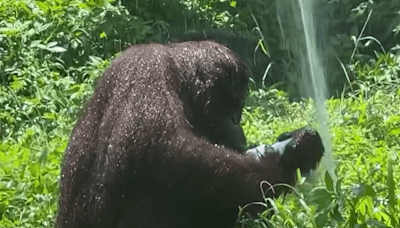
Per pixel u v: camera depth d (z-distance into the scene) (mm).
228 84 4609
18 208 5574
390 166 4578
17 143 7012
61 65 8555
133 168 4277
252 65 9297
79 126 4605
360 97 7914
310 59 9586
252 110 8133
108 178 4336
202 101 4539
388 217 4672
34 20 9156
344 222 4715
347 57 9562
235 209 4566
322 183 4820
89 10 9320
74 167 4496
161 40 9383
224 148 4398
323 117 7586
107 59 8797
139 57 4551
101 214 4379
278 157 4480
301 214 4832
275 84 8797
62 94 7840
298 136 4512
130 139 4270
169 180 4277
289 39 9891
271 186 4352
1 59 8500
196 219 4457
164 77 4449
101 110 4516
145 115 4293
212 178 4258
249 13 10367
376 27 9961
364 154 6312
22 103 7789
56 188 5680
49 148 6398
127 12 9484
